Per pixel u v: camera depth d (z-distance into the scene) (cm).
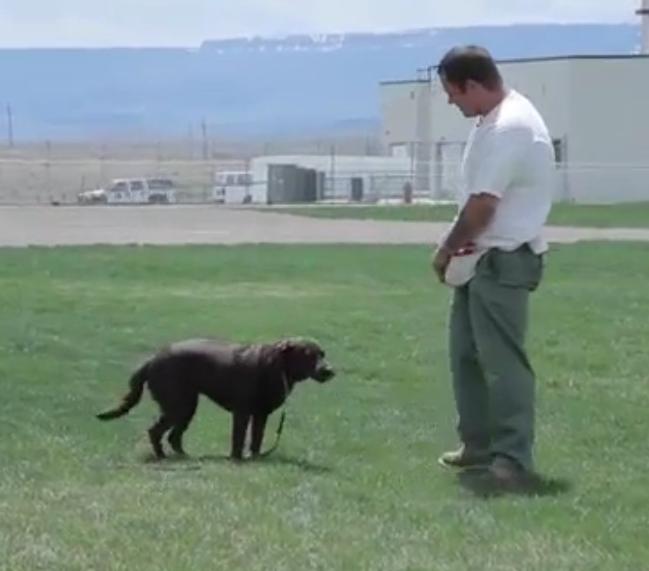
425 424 1287
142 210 5525
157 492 977
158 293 2386
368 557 828
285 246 3556
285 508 941
